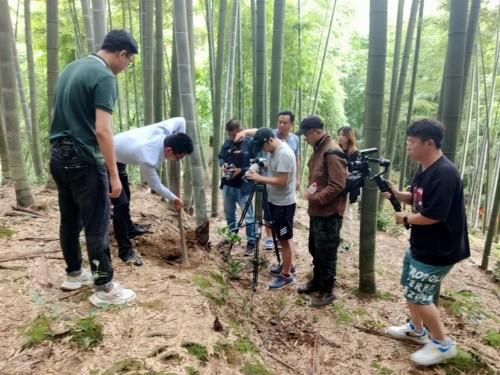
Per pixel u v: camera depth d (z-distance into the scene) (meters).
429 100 12.02
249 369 2.25
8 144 4.20
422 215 2.46
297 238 5.33
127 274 3.06
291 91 9.14
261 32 4.44
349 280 4.09
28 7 7.13
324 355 2.86
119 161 3.26
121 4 7.85
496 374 2.71
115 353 2.10
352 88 15.94
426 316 2.66
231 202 4.59
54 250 3.34
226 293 3.23
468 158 10.97
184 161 5.56
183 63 3.79
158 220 4.52
